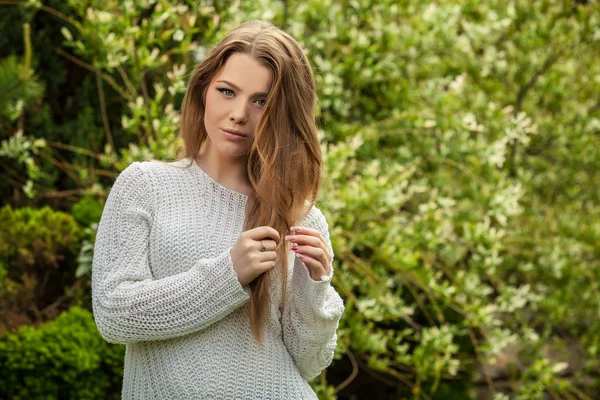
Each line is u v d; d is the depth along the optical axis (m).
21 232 3.67
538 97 5.23
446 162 4.52
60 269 3.88
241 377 1.81
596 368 5.13
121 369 3.45
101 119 4.55
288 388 1.85
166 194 1.85
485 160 4.11
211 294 1.72
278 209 1.85
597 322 5.02
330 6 4.52
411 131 4.25
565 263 4.90
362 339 3.81
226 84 1.81
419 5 4.64
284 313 1.89
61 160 4.44
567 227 5.07
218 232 1.84
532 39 4.96
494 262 4.10
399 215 4.27
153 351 1.82
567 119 5.22
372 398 4.69
